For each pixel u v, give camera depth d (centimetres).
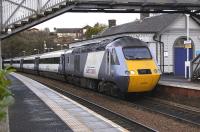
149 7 2762
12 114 1512
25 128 1205
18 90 2692
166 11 2903
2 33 2572
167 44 4106
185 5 2773
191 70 2633
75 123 1295
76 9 2691
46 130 1169
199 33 4228
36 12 2502
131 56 2273
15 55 10881
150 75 2242
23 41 11262
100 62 2567
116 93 2398
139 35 4034
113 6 2659
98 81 2789
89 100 2369
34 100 2012
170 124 1511
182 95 2120
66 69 3803
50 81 4444
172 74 4088
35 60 6125
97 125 1256
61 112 1553
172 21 4050
